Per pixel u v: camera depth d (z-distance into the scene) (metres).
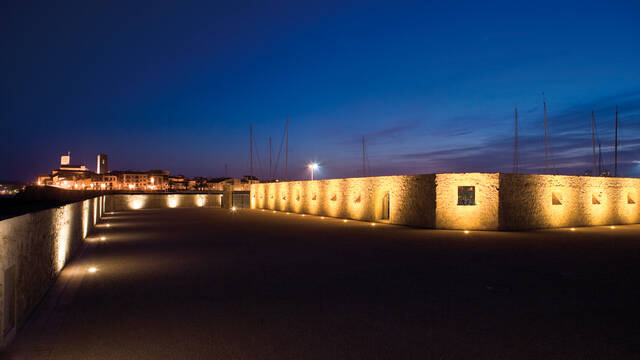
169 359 4.29
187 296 7.05
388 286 7.85
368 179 26.06
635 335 5.13
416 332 5.18
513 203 20.58
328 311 6.12
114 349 4.59
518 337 5.03
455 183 20.67
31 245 6.22
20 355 4.43
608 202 24.02
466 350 4.58
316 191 32.72
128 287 7.77
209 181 123.19
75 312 6.08
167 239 16.30
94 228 21.33
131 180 111.81
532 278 8.66
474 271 9.45
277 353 4.46
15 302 5.09
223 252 12.61
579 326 5.47
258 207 45.78
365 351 4.53
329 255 11.98
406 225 22.61
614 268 9.90
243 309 6.23
